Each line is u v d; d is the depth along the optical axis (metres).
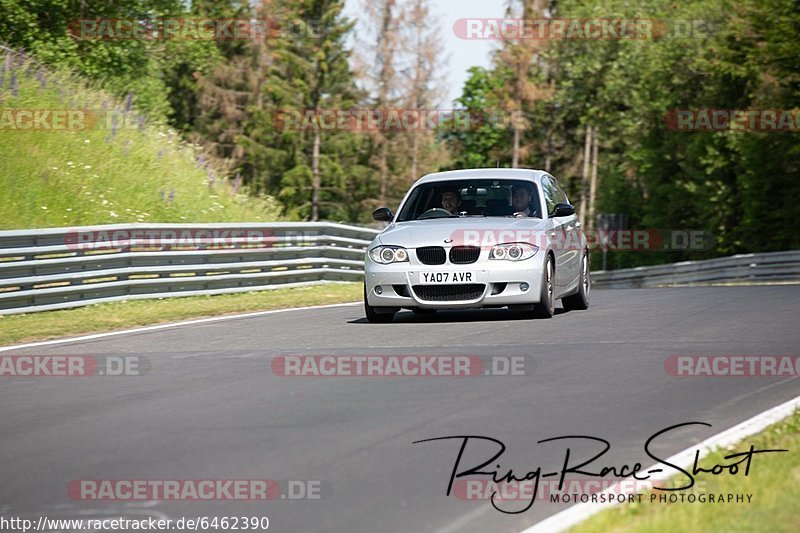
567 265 36.59
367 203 171.50
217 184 72.44
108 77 92.38
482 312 37.00
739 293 45.84
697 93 139.38
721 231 134.25
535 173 37.88
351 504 14.01
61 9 87.38
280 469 15.85
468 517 13.44
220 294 46.50
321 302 44.56
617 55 157.62
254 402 21.19
